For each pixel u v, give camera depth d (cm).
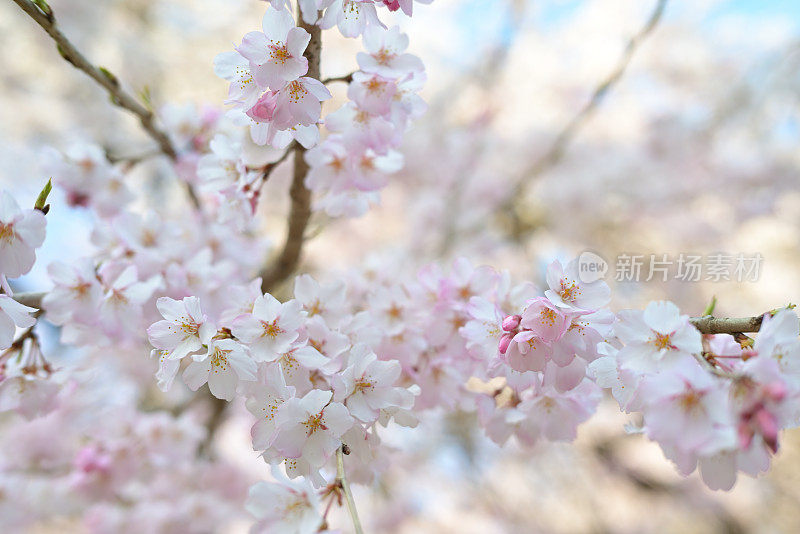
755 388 46
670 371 48
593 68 170
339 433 50
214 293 63
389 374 52
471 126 163
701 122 153
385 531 139
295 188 60
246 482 100
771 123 153
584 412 55
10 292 53
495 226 155
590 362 51
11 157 151
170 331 51
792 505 174
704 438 47
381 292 57
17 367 60
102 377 91
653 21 80
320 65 53
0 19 144
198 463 97
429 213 148
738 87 155
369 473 56
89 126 154
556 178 154
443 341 56
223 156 58
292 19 50
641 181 149
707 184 146
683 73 164
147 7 159
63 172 69
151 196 140
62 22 147
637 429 51
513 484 174
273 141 52
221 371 51
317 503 53
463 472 167
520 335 50
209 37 162
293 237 65
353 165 58
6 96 150
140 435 80
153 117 65
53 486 82
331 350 53
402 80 53
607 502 179
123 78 153
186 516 91
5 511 80
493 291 55
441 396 57
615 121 161
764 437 46
